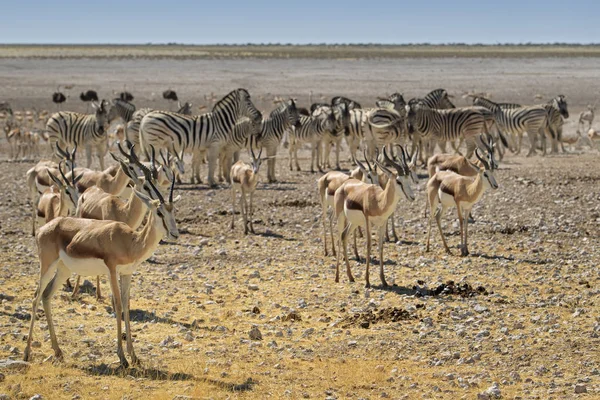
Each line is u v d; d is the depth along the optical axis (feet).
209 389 32.76
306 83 271.49
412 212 77.82
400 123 104.73
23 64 358.84
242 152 133.18
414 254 60.80
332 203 58.80
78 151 131.34
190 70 333.21
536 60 414.21
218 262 58.95
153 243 35.32
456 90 247.70
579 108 200.34
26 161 124.16
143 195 35.37
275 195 87.97
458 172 72.59
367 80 282.77
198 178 98.22
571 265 56.08
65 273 36.47
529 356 37.04
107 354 37.24
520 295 48.29
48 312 36.01
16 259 59.26
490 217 74.28
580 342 38.63
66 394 31.89
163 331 41.39
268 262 58.85
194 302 47.67
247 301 47.96
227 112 96.27
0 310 44.42
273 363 36.50
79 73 311.06
